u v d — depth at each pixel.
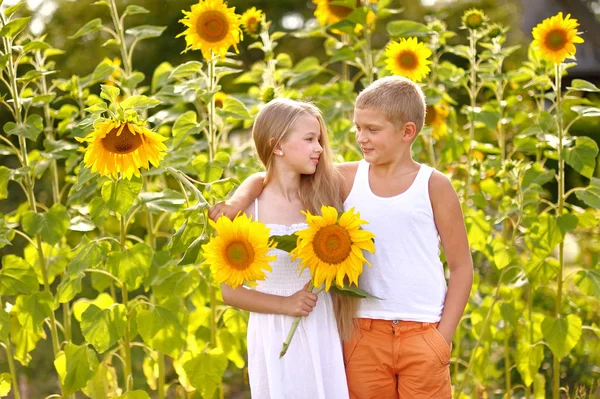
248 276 2.60
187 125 3.71
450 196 3.01
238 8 11.69
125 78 4.03
